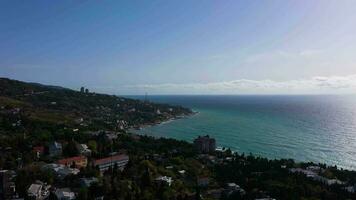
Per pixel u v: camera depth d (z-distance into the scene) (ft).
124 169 647.56
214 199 566.77
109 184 544.21
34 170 604.08
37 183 558.56
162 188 559.38
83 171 599.57
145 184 574.15
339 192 609.83
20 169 617.62
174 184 599.57
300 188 602.44
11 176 579.48
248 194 580.71
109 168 642.63
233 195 577.02
